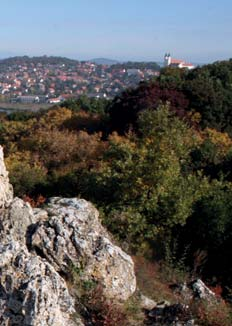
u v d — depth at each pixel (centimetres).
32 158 2717
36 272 949
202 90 3475
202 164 2375
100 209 1712
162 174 1734
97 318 1048
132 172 1755
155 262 1560
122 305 1130
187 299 1262
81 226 1193
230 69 4388
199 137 2831
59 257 1128
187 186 1817
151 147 1895
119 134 3250
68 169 2403
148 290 1288
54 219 1170
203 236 1720
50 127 3512
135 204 1730
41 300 900
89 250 1150
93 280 1124
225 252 1695
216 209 1727
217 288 1509
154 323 1106
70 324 970
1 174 1260
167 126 2186
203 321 1144
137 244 1625
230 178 2233
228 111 3528
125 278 1164
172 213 1700
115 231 1648
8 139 3475
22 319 903
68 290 1083
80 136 2928
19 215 1158
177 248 1670
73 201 1323
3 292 928
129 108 3347
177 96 3416
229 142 2936
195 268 1582
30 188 2028
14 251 977
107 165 1981
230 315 1220
